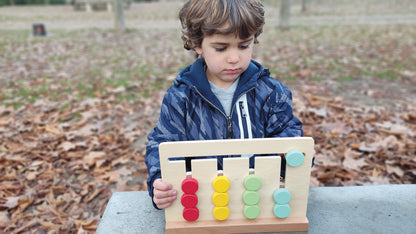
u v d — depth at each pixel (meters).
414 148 2.98
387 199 1.64
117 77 5.42
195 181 1.19
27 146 3.24
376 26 10.23
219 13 1.08
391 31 9.14
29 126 3.67
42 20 13.29
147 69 5.88
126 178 2.82
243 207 1.28
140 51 7.43
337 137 3.23
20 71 5.82
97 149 3.22
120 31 10.15
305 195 1.28
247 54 1.17
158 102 4.32
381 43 7.56
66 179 2.81
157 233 1.46
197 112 1.35
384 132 3.31
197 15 1.14
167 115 1.37
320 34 9.02
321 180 2.65
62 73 5.66
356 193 1.69
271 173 1.23
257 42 1.36
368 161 2.85
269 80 1.42
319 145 3.12
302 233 1.32
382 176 2.66
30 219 2.36
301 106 3.94
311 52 6.83
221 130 1.35
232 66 1.16
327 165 2.80
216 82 1.37
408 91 4.58
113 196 1.74
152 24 11.93
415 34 8.51
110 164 3.00
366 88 4.72
